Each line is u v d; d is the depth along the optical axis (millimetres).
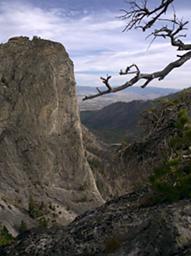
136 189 14492
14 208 176125
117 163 15492
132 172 14719
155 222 9977
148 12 9203
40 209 181625
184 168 11875
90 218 12938
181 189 11211
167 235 9375
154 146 13766
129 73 8055
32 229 13352
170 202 11273
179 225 9461
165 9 9125
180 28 9023
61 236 12273
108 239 11195
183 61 8742
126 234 11117
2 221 157625
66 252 11398
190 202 10391
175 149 12500
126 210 12602
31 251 11859
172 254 9008
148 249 9484
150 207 12031
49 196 198250
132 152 14664
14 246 12500
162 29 9055
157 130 13969
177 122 12500
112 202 13820
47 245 11938
